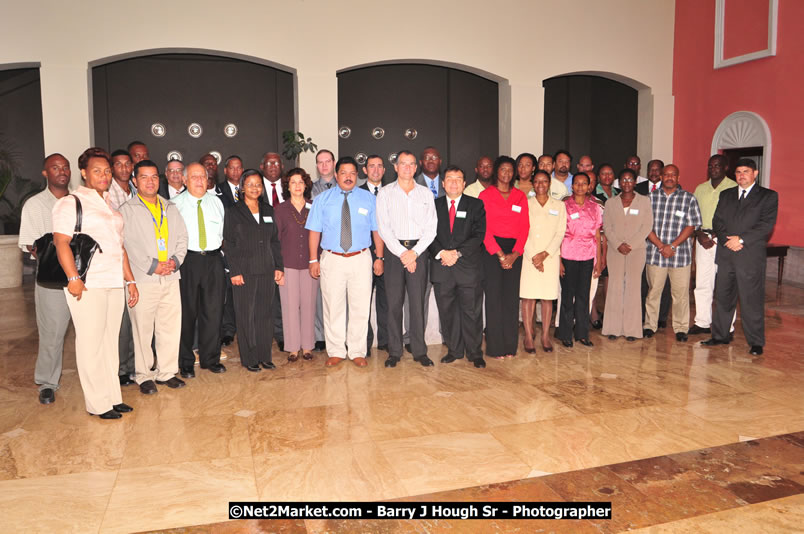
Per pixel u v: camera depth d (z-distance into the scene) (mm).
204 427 3643
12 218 9203
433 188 5543
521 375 4699
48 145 7988
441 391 4309
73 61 7984
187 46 8344
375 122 9773
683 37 10516
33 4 7797
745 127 9484
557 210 5191
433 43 9336
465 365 4992
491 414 3850
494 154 10383
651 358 5180
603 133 10898
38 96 9109
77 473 3045
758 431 3572
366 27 9039
